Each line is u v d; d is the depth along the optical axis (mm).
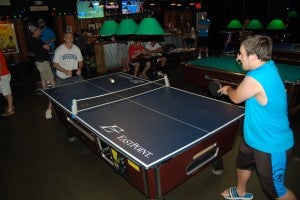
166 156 1931
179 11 13883
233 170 3178
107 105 3146
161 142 2156
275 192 2066
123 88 3895
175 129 2391
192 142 2131
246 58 1948
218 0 12539
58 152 3805
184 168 2188
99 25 11508
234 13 12188
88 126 2541
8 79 5227
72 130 3438
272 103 1854
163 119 2637
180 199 2723
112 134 2346
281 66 5020
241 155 2338
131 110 2936
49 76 6434
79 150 3834
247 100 2062
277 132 1916
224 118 2582
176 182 2176
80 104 3227
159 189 2016
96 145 2672
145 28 3213
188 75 5625
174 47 8953
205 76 5160
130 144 2143
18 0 9297
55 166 3445
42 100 6340
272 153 1941
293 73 4426
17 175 3281
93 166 3406
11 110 5441
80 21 10977
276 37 10078
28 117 5254
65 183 3080
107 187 2973
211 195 2766
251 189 2826
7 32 9180
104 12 11648
